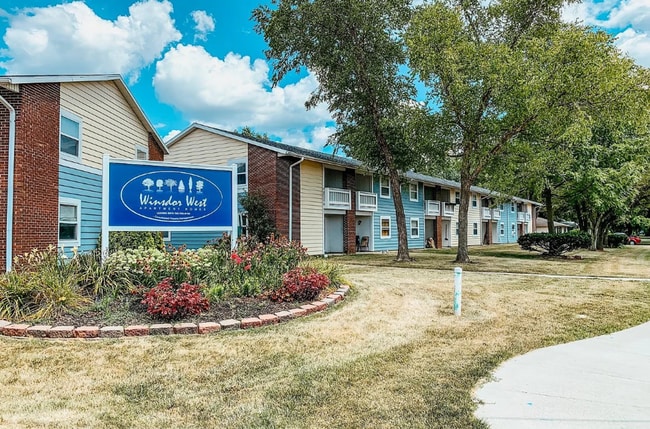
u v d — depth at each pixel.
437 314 6.96
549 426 3.13
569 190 23.12
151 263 7.05
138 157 14.84
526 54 14.25
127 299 6.48
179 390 3.80
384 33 15.59
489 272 13.23
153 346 4.98
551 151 16.41
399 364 4.53
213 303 6.57
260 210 18.23
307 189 20.48
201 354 4.76
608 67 13.30
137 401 3.57
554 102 13.88
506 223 41.91
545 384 4.00
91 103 11.66
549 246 20.38
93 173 11.74
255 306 6.63
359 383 3.98
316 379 4.08
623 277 12.25
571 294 9.09
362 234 25.03
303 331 5.71
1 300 5.82
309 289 7.17
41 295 5.98
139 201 7.95
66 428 3.08
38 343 4.98
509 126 14.74
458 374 4.24
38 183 9.24
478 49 13.95
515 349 5.15
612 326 6.39
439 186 31.03
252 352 4.86
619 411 3.41
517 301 8.17
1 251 8.48
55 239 9.84
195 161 21.28
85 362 4.46
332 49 16.22
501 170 17.20
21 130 8.74
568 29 13.95
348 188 22.81
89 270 6.87
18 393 3.71
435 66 13.99
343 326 6.03
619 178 20.86
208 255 7.94
